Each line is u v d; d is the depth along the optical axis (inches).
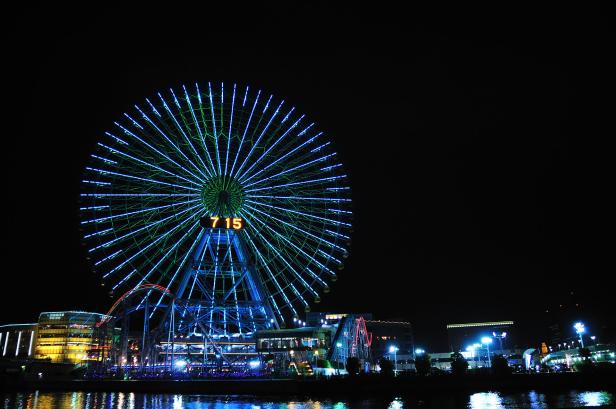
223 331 3836.1
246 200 3521.2
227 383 3122.5
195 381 3186.5
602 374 3248.0
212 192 3467.0
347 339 3934.5
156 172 3378.4
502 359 3425.2
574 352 4658.0
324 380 2989.7
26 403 2760.8
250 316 3649.1
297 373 3437.5
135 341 4379.9
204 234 3449.8
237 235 3494.1
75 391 3513.8
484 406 2455.7
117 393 3312.0
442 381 3166.8
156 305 3673.7
